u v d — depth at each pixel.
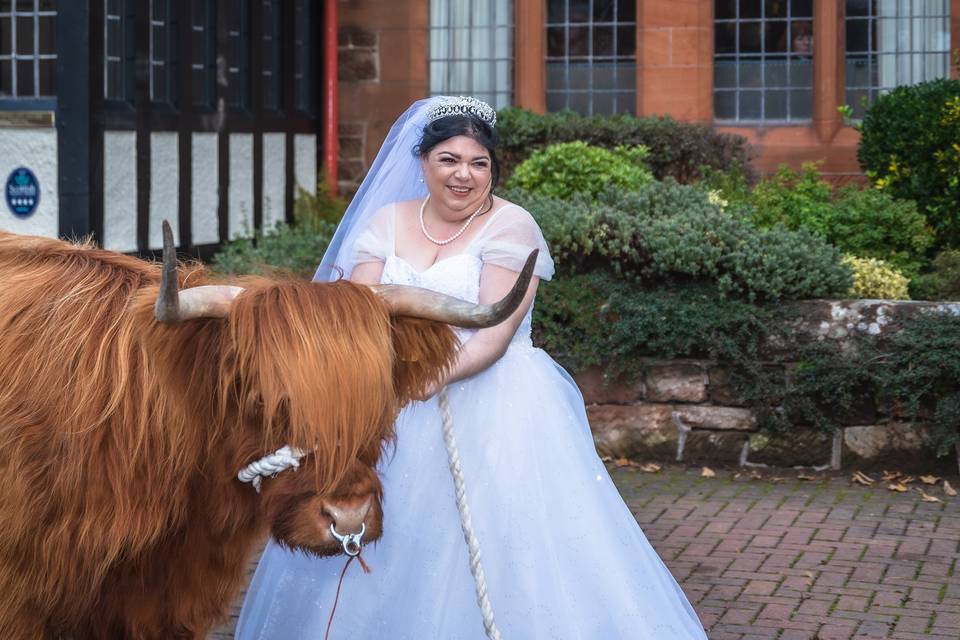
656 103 11.00
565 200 8.89
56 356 3.27
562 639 3.79
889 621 4.92
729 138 10.29
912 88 9.33
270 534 3.17
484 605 3.69
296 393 2.78
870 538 6.05
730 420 7.55
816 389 7.25
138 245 8.90
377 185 4.35
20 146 8.52
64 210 8.42
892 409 7.29
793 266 7.50
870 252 8.62
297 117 11.02
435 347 3.11
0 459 3.25
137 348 3.22
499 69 11.47
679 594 4.20
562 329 7.75
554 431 4.04
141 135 8.88
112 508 3.19
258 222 10.36
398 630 3.89
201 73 9.75
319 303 2.90
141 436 3.17
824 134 10.70
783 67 10.95
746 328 7.39
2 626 3.34
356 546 2.89
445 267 3.93
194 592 3.41
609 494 4.09
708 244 7.51
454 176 3.90
